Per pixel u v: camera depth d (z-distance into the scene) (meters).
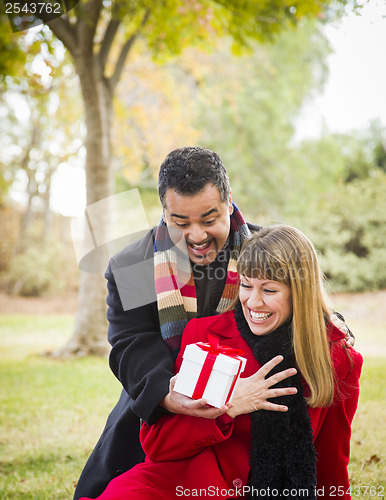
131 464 2.15
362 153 16.20
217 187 1.95
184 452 1.89
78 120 12.28
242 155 15.21
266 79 15.23
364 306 10.46
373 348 6.70
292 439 1.82
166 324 2.08
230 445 1.92
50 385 5.86
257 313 1.92
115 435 2.16
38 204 17.17
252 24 6.68
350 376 2.01
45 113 11.95
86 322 7.56
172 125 12.11
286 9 6.36
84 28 6.61
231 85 13.88
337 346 1.99
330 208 13.27
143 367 2.01
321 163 15.47
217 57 13.09
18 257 15.35
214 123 14.93
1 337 9.67
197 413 1.77
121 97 11.97
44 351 8.12
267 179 15.26
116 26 7.19
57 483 3.29
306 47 15.23
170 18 6.96
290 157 15.47
